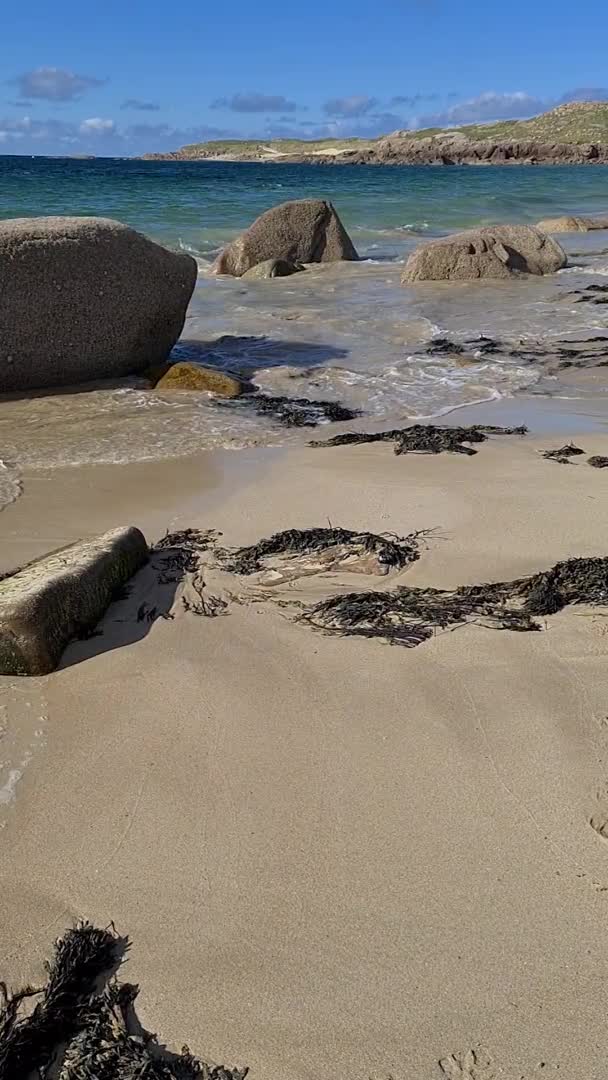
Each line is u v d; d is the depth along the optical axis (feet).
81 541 11.43
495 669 9.14
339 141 406.62
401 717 8.41
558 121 346.33
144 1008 5.60
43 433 17.21
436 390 20.76
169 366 21.24
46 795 7.42
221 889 6.45
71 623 9.68
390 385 21.08
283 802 7.32
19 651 9.02
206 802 7.32
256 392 20.42
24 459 15.64
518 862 6.66
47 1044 5.41
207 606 10.52
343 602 10.41
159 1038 5.43
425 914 6.21
